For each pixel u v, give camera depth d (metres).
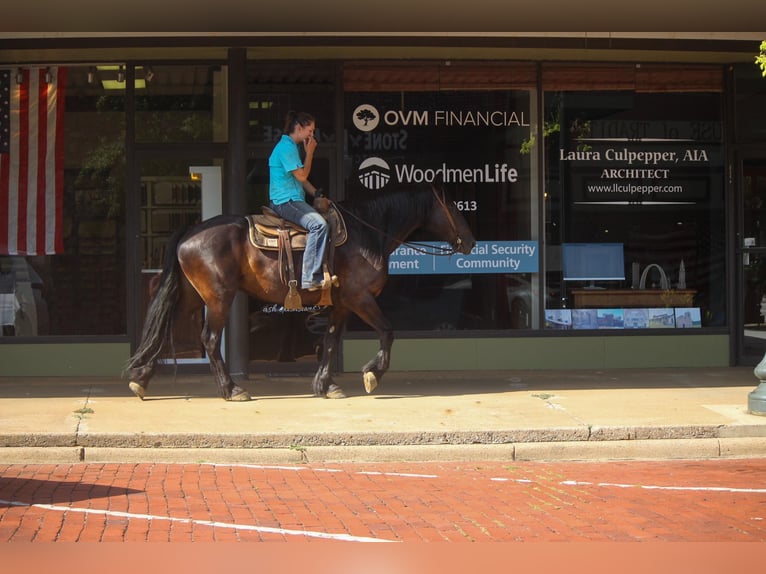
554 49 11.97
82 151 11.88
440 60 12.19
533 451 8.45
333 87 12.02
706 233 12.59
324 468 8.03
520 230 12.33
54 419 8.98
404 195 10.23
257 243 9.80
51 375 11.78
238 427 8.68
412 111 12.17
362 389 10.88
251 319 11.88
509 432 8.55
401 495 7.02
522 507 6.66
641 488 7.26
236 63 11.50
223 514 6.41
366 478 7.62
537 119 12.32
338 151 12.02
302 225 9.80
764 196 12.59
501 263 12.29
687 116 12.55
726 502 6.80
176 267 9.98
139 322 11.88
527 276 12.34
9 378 11.65
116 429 8.54
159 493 7.02
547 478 7.64
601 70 12.42
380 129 12.14
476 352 12.23
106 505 6.63
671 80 12.50
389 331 10.16
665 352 12.49
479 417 9.18
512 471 7.93
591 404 9.86
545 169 12.38
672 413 9.36
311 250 9.68
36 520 6.21
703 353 12.52
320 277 9.69
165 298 9.93
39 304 11.87
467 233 10.34
